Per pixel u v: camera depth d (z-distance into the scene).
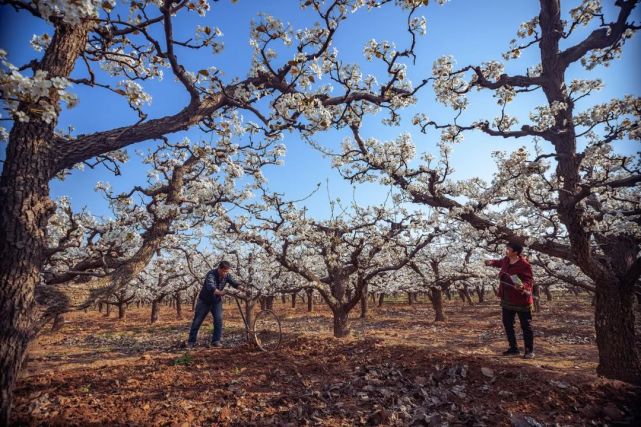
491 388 4.93
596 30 5.78
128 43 5.32
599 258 6.32
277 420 4.12
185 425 3.96
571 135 5.68
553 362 7.57
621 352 5.51
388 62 5.49
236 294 10.34
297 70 4.77
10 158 3.52
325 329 15.88
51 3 2.73
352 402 4.61
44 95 2.67
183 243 10.97
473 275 14.91
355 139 7.84
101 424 3.99
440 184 7.48
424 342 11.32
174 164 7.50
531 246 6.71
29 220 3.44
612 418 4.09
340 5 5.00
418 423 3.99
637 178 5.25
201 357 7.24
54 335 15.62
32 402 4.64
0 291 3.21
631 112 5.10
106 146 4.23
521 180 5.95
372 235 10.23
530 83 6.11
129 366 6.69
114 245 4.62
